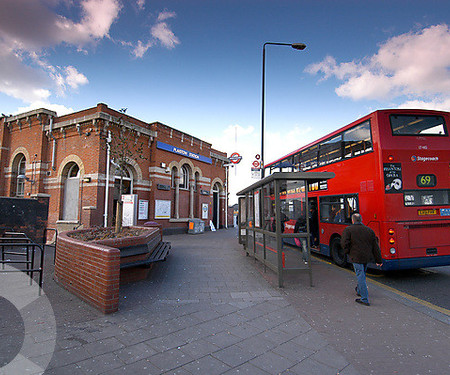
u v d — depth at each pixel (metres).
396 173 6.48
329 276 6.83
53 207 14.47
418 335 3.64
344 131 7.93
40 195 11.39
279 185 5.99
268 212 6.68
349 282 6.29
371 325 3.94
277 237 5.87
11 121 16.48
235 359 2.94
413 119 6.77
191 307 4.50
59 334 3.40
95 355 2.94
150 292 5.25
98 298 4.22
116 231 7.80
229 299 4.94
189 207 19.69
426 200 6.49
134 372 2.65
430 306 4.79
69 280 5.04
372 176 6.73
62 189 14.43
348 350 3.21
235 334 3.55
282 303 4.78
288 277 6.63
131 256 5.79
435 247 6.40
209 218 21.86
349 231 5.07
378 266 6.41
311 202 9.84
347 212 7.74
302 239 6.23
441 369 2.85
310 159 9.98
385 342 3.43
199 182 20.73
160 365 2.79
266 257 6.82
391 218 6.32
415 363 2.96
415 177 6.52
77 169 14.69
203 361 2.89
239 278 6.42
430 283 6.56
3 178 16.56
